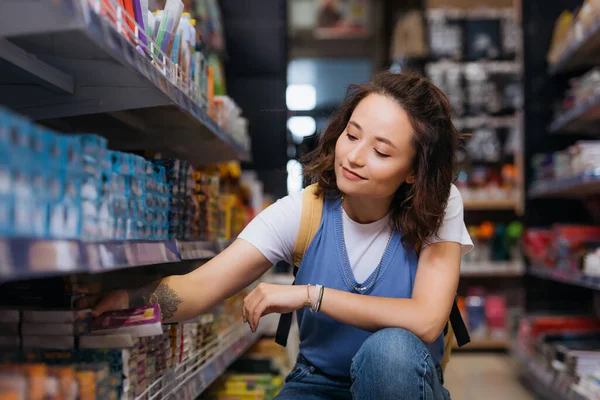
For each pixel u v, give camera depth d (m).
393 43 6.24
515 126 5.43
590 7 3.76
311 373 1.80
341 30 7.36
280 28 4.58
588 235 3.81
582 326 3.80
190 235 2.00
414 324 1.56
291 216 1.74
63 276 1.48
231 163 3.10
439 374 1.78
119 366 1.31
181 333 1.88
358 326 1.57
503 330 5.18
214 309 2.38
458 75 5.50
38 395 0.99
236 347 2.65
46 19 1.07
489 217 5.70
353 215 1.75
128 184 1.41
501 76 5.48
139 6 1.58
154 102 1.55
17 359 1.28
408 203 1.71
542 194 4.62
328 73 9.05
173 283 1.63
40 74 1.40
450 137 1.65
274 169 4.50
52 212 1.01
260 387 2.57
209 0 3.85
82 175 1.13
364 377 1.51
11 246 0.87
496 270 5.28
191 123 2.01
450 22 5.58
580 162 3.62
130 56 1.28
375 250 1.74
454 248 1.69
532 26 4.98
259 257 1.71
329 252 1.73
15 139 0.89
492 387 3.97
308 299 1.57
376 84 1.65
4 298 1.51
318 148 1.79
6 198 0.87
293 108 7.82
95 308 1.52
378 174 1.57
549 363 3.32
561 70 4.73
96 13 1.13
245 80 4.57
